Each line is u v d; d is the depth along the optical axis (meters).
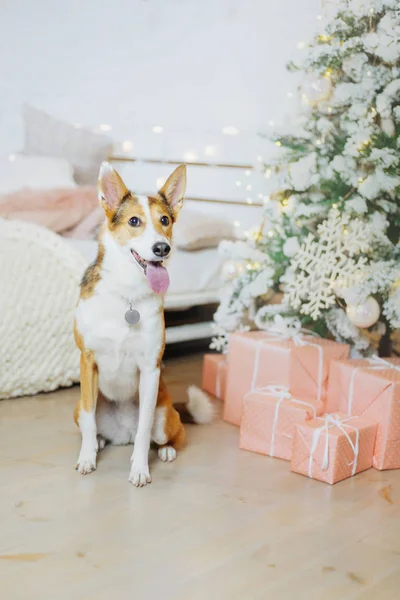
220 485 2.13
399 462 2.38
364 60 2.67
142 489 2.06
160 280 2.02
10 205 3.64
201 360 3.74
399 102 2.74
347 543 1.79
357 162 2.73
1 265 2.78
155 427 2.28
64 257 2.93
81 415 2.19
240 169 4.37
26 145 5.12
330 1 2.96
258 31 4.18
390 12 2.68
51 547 1.67
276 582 1.57
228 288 3.00
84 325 2.13
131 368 2.21
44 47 5.43
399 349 3.20
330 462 2.18
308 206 2.73
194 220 3.85
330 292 2.72
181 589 1.51
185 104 4.63
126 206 2.06
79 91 5.25
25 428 2.52
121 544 1.71
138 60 4.85
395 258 2.78
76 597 1.46
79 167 4.85
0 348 2.74
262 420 2.42
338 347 2.72
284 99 4.07
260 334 2.79
